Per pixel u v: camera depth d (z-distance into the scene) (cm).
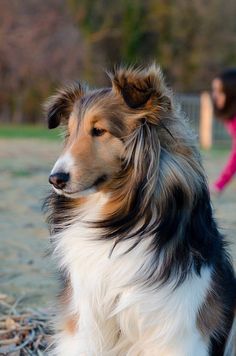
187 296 396
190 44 4038
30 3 3578
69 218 421
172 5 4028
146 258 395
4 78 3606
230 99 823
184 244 398
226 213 1043
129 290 397
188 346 400
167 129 395
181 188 395
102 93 409
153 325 399
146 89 392
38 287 648
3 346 501
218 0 4006
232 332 429
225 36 4019
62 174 388
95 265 404
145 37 4103
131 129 395
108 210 404
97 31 3984
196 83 4019
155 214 393
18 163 1716
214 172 1578
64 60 3606
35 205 1113
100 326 413
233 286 441
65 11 3784
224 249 443
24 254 779
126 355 419
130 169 396
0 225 946
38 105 3669
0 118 3725
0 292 632
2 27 3469
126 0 4028
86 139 398
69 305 431
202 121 2552
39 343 504
